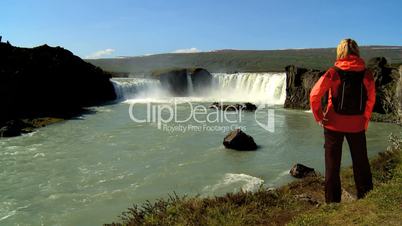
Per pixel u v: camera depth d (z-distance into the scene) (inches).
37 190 626.8
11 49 1528.1
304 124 1227.2
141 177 683.4
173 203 415.5
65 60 1740.9
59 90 1605.6
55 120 1278.3
